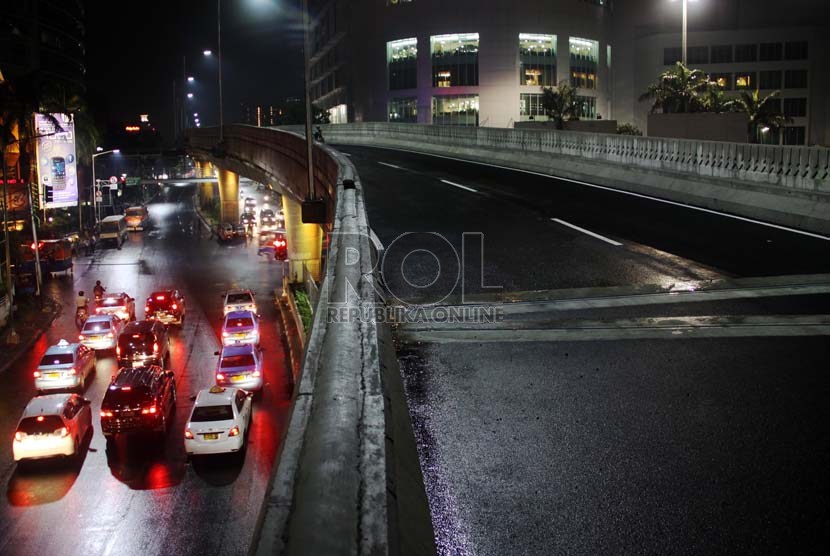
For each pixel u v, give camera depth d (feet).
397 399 14.37
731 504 11.36
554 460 12.96
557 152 87.71
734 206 53.36
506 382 17.33
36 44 316.19
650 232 44.55
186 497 55.21
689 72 161.27
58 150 188.85
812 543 10.21
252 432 69.56
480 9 276.82
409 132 153.38
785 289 28.35
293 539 6.49
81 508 53.26
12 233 162.71
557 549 10.05
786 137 278.67
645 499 11.50
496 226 47.52
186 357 100.78
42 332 116.47
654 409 15.53
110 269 184.65
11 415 75.20
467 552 9.95
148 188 513.04
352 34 331.16
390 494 8.83
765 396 16.34
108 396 66.13
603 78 304.30
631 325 22.84
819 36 277.03
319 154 70.95
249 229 260.83
